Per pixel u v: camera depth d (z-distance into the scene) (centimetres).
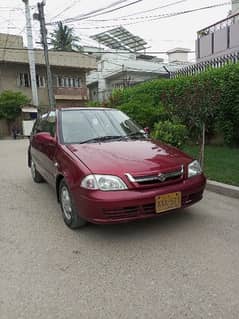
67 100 3155
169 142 730
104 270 315
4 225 446
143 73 3494
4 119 2661
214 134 920
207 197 530
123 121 530
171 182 377
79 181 369
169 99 812
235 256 332
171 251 348
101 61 3847
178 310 252
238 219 432
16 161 1024
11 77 2861
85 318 248
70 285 292
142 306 259
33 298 275
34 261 339
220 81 814
